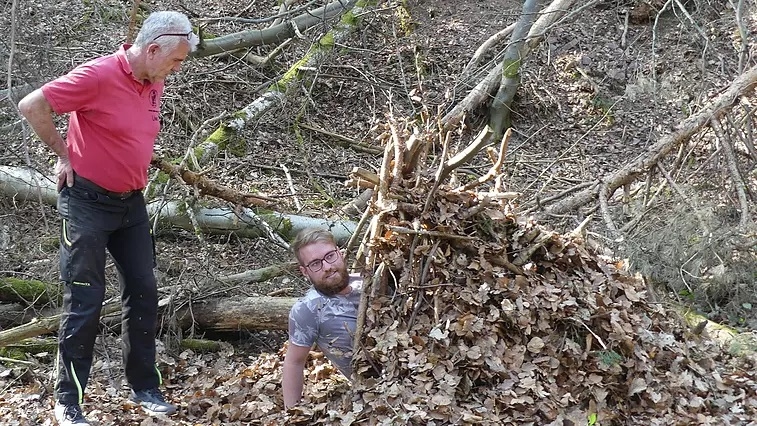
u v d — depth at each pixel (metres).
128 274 3.92
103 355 4.72
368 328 3.81
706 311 5.38
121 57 3.56
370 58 10.12
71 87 3.44
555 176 8.12
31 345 4.77
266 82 9.09
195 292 5.06
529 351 3.86
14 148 6.57
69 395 3.74
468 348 3.79
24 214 6.12
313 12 9.39
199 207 6.12
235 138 7.75
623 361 3.92
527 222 4.27
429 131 4.21
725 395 4.02
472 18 10.98
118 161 3.63
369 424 3.55
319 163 8.13
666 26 10.66
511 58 8.96
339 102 9.40
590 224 6.35
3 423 3.91
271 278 5.52
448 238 3.99
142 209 3.94
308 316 3.81
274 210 6.34
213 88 8.93
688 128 6.08
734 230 5.62
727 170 6.49
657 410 3.83
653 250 5.67
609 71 10.04
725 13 10.23
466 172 8.04
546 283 4.07
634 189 7.26
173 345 4.88
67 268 3.69
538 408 3.65
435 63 10.14
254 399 4.09
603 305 4.07
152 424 3.85
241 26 9.85
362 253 4.07
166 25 3.50
